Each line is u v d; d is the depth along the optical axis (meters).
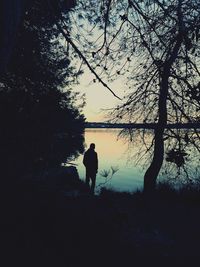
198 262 6.93
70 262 5.05
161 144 12.78
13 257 4.77
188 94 5.77
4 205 5.95
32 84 14.14
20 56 13.02
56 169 15.09
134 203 12.77
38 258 4.88
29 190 7.13
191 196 14.96
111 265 5.37
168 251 7.35
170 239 8.67
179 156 4.98
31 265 4.71
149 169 13.29
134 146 14.55
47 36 12.85
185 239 9.09
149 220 10.69
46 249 5.16
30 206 6.12
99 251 5.56
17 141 12.85
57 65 14.54
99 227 6.25
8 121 12.91
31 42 12.46
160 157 12.98
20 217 5.68
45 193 7.17
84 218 6.31
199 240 9.09
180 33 5.64
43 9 6.14
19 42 12.18
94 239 5.82
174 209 13.18
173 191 15.62
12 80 13.66
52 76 14.88
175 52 8.45
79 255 5.27
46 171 14.09
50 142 14.85
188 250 7.83
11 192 6.57
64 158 17.50
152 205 12.95
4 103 13.10
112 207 7.68
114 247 6.00
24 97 13.76
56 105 15.27
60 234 5.56
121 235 7.14
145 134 14.22
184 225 10.85
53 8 5.16
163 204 13.88
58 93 15.73
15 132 12.90
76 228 5.84
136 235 7.91
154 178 13.27
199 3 7.94
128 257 5.87
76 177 16.42
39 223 5.71
